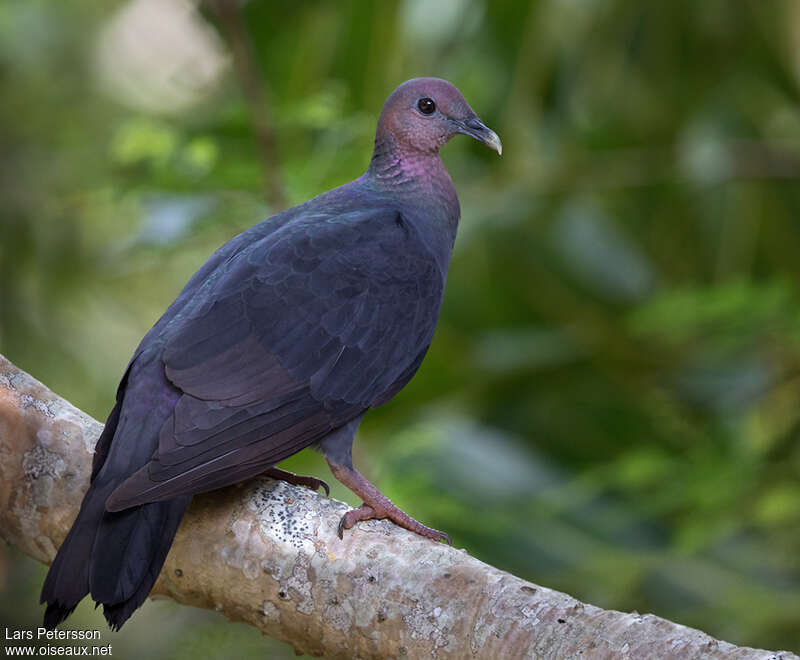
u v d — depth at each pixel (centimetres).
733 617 1016
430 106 785
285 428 618
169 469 561
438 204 785
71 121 1406
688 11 1316
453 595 524
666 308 995
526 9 1267
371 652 541
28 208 1323
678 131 1341
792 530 1088
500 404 1308
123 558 533
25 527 604
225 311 626
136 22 1477
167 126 1015
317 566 554
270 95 1208
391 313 675
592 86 1349
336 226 690
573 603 504
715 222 1341
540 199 1312
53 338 1375
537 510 1093
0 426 605
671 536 1112
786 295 973
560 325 1312
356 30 1263
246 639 959
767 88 1355
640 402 1266
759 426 1130
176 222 929
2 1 1462
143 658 1086
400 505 1018
